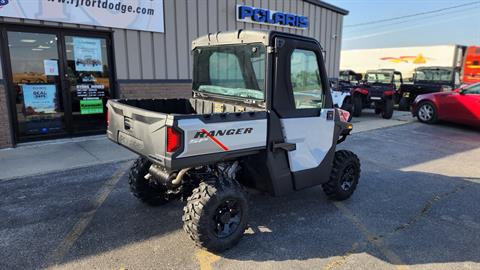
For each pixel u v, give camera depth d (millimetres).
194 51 4156
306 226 3676
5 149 6395
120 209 3996
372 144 7848
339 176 4172
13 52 6488
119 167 5500
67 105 7258
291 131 3438
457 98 10008
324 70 3738
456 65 19641
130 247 3189
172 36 8461
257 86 3338
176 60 8625
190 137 2707
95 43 7434
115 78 7711
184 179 3363
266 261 3006
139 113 3004
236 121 2975
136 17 7746
